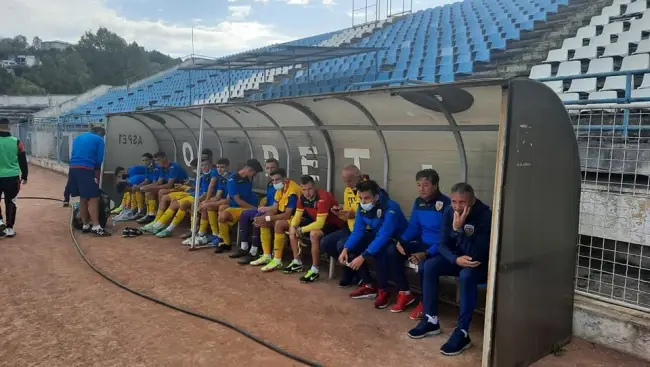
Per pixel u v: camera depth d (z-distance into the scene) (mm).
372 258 4605
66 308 4152
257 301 4348
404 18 19703
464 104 3768
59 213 8750
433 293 3631
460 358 3289
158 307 4207
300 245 5199
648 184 4363
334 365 3176
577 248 3613
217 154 7820
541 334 3291
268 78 17188
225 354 3340
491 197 4246
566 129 3367
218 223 6156
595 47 8773
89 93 30359
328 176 5797
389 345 3486
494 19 14086
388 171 5141
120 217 7859
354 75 13148
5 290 4574
